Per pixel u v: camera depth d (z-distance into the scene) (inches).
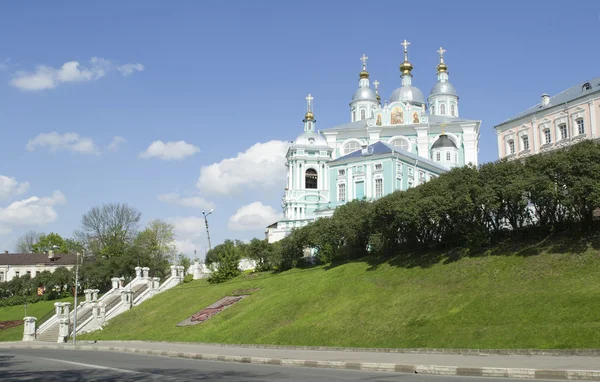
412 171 4160.9
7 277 6181.1
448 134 5009.8
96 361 1609.3
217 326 2513.5
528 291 1793.8
